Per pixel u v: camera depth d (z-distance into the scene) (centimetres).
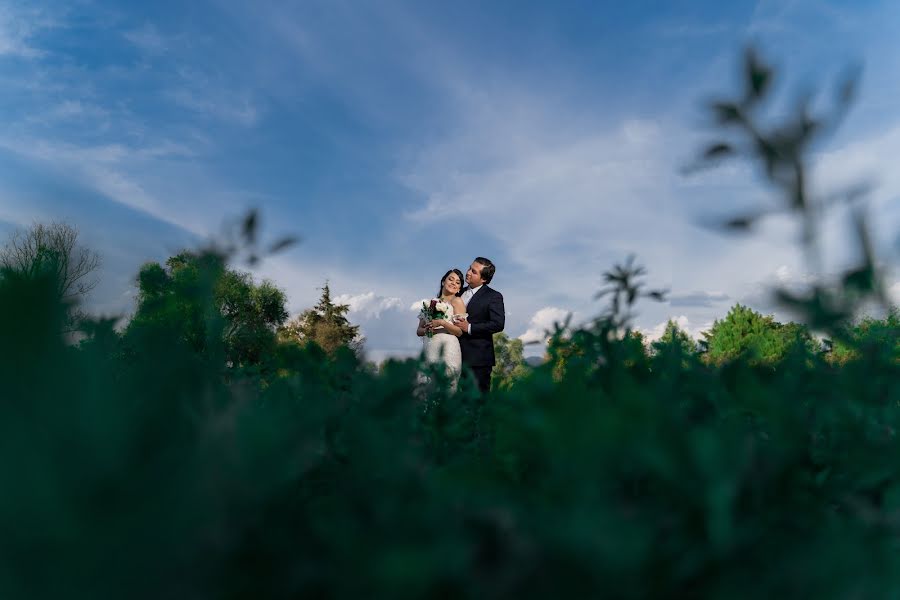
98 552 19
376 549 25
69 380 20
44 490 19
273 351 74
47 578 19
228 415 25
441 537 26
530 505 31
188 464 22
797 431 40
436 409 68
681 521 28
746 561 27
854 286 40
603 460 29
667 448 29
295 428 28
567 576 24
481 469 36
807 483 37
